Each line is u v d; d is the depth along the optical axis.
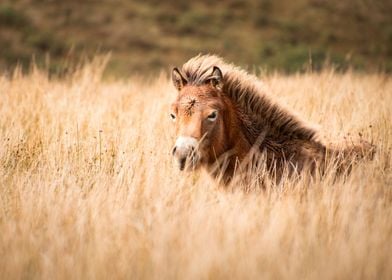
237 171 26.58
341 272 18.38
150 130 32.09
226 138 26.59
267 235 20.20
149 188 24.77
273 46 154.12
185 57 152.62
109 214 22.66
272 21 172.12
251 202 23.28
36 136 32.22
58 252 20.11
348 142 29.11
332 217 22.03
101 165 28.81
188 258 19.14
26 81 45.22
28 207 23.28
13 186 26.34
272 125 27.88
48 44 152.88
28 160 29.94
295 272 18.33
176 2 184.12
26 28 159.50
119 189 25.38
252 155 26.69
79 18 168.25
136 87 48.94
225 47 156.25
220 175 26.03
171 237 20.41
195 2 185.00
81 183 26.91
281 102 28.20
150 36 162.50
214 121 25.59
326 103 36.09
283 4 181.75
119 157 28.75
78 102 37.81
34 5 171.62
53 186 25.14
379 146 29.00
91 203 23.48
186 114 25.42
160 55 152.88
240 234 20.50
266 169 26.89
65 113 36.22
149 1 182.62
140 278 18.75
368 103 36.22
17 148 30.66
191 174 26.30
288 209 22.31
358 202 23.00
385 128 31.45
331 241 20.47
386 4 178.00
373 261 19.09
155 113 35.50
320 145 27.89
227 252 19.20
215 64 27.56
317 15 173.50
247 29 168.62
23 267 19.39
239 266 18.62
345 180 25.86
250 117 27.80
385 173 26.81
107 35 161.38
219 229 20.84
